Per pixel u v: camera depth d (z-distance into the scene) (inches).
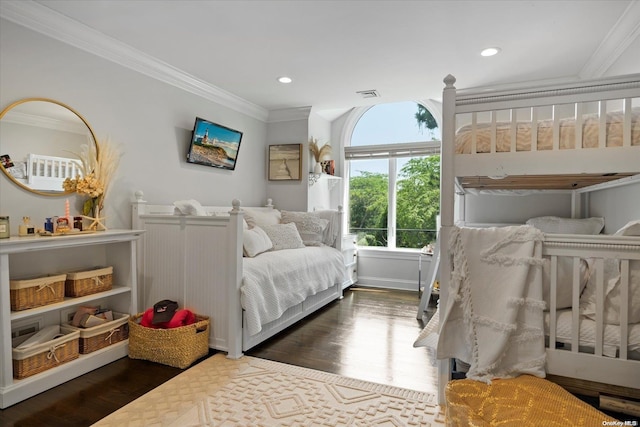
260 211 163.8
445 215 72.2
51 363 83.2
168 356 94.1
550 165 67.1
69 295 92.7
